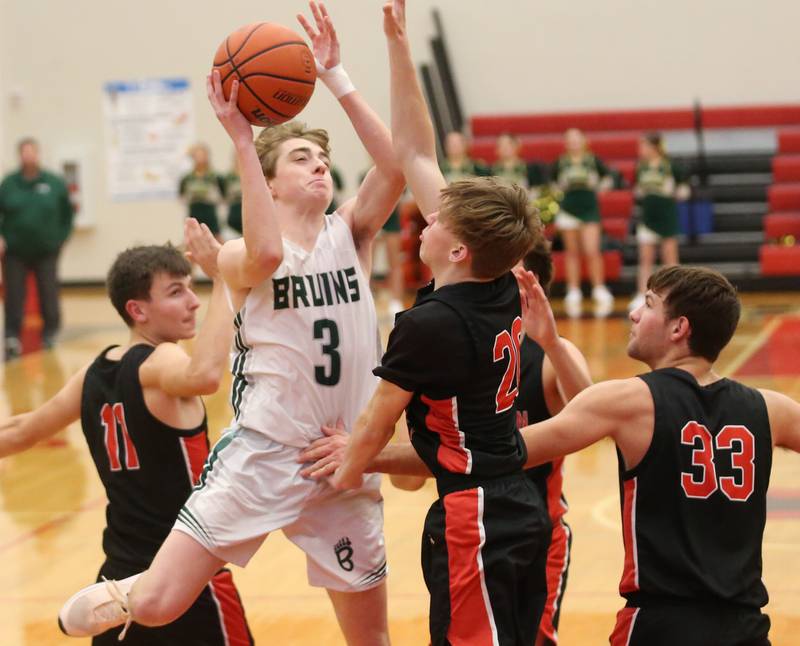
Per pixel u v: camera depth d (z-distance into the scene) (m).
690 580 4.17
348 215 5.28
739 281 22.92
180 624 5.10
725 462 4.27
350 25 25.69
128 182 27.08
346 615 5.26
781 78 25.42
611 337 17.31
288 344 4.86
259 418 4.82
